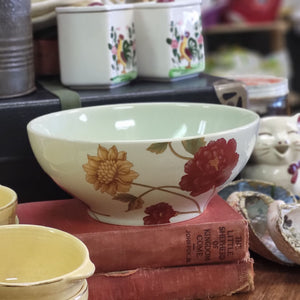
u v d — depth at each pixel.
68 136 0.85
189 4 1.08
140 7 1.06
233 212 0.80
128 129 0.90
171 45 1.05
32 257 0.65
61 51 1.01
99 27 0.99
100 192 0.73
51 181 0.94
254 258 0.88
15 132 0.91
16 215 0.77
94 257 0.74
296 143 0.98
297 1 2.93
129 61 1.04
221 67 2.42
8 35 0.92
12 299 0.55
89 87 1.01
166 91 0.99
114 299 0.75
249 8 2.65
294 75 3.11
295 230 0.85
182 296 0.77
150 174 0.71
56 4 1.04
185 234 0.76
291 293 0.79
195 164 0.71
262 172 1.00
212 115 0.88
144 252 0.75
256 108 1.13
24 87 0.95
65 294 0.57
